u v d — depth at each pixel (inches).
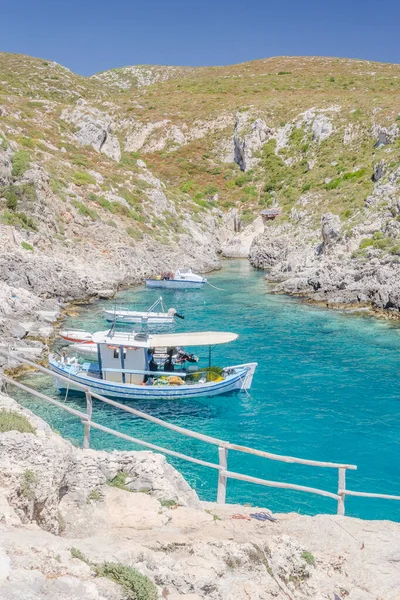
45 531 335.0
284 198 3902.6
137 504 418.3
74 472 420.2
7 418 447.8
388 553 423.8
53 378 1204.5
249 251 3577.8
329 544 432.8
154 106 5457.7
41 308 1847.9
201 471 863.1
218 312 1996.8
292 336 1652.3
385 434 1003.3
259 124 4616.1
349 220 2706.7
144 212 3181.6
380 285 2001.7
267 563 368.8
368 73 6146.7
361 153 3922.2
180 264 2957.7
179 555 359.9
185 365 1341.0
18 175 2511.1
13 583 255.3
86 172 3211.1
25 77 6028.5
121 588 281.9
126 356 1200.8
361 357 1445.6
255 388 1238.3
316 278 2292.1
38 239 2292.1
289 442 975.6
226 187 4333.2
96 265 2468.0
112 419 1058.7
